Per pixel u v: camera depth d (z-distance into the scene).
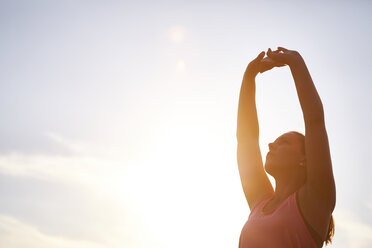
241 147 2.91
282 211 2.30
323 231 2.25
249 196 2.73
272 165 2.47
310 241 2.23
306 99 2.34
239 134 2.96
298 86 2.38
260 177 2.74
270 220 2.30
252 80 3.02
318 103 2.32
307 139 2.29
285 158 2.44
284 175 2.45
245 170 2.80
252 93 3.01
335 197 2.27
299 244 2.23
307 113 2.31
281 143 2.51
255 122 2.96
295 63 2.43
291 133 2.52
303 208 2.25
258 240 2.31
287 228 2.25
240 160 2.87
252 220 2.42
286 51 2.51
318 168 2.23
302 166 2.41
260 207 2.51
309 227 2.23
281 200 2.42
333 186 2.24
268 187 2.71
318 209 2.23
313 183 2.23
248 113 2.97
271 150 2.53
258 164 2.80
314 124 2.29
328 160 2.24
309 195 2.24
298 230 2.24
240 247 2.43
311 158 2.26
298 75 2.39
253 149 2.87
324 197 2.24
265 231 2.29
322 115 2.30
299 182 2.41
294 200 2.29
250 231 2.36
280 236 2.26
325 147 2.26
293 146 2.46
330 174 2.23
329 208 2.25
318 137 2.27
